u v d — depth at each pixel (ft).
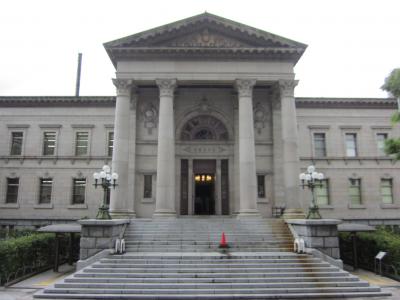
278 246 69.31
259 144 102.83
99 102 124.26
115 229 67.97
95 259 61.36
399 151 62.54
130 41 92.07
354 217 120.57
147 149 101.86
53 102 124.77
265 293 50.34
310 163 122.72
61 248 81.00
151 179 101.24
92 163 121.39
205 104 104.47
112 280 52.75
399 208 122.62
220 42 94.22
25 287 55.67
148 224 77.66
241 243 70.03
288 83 92.07
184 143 104.06
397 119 62.75
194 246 68.33
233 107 104.37
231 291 50.26
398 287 55.62
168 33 93.09
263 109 104.99
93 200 119.14
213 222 79.25
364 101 125.59
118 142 88.74
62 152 122.52
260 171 101.30
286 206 87.20
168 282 52.60
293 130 89.92
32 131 124.36
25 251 64.18
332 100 124.47
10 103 125.29
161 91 91.25
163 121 89.30
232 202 100.27
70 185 120.67
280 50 92.02
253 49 91.71
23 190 121.08
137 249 67.62
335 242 65.16
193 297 48.73
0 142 124.36
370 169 124.16
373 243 69.77
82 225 65.36
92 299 48.80
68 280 52.90
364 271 69.15
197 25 93.86
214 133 106.22
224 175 103.50
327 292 51.11
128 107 91.30
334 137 124.88
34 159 122.52
